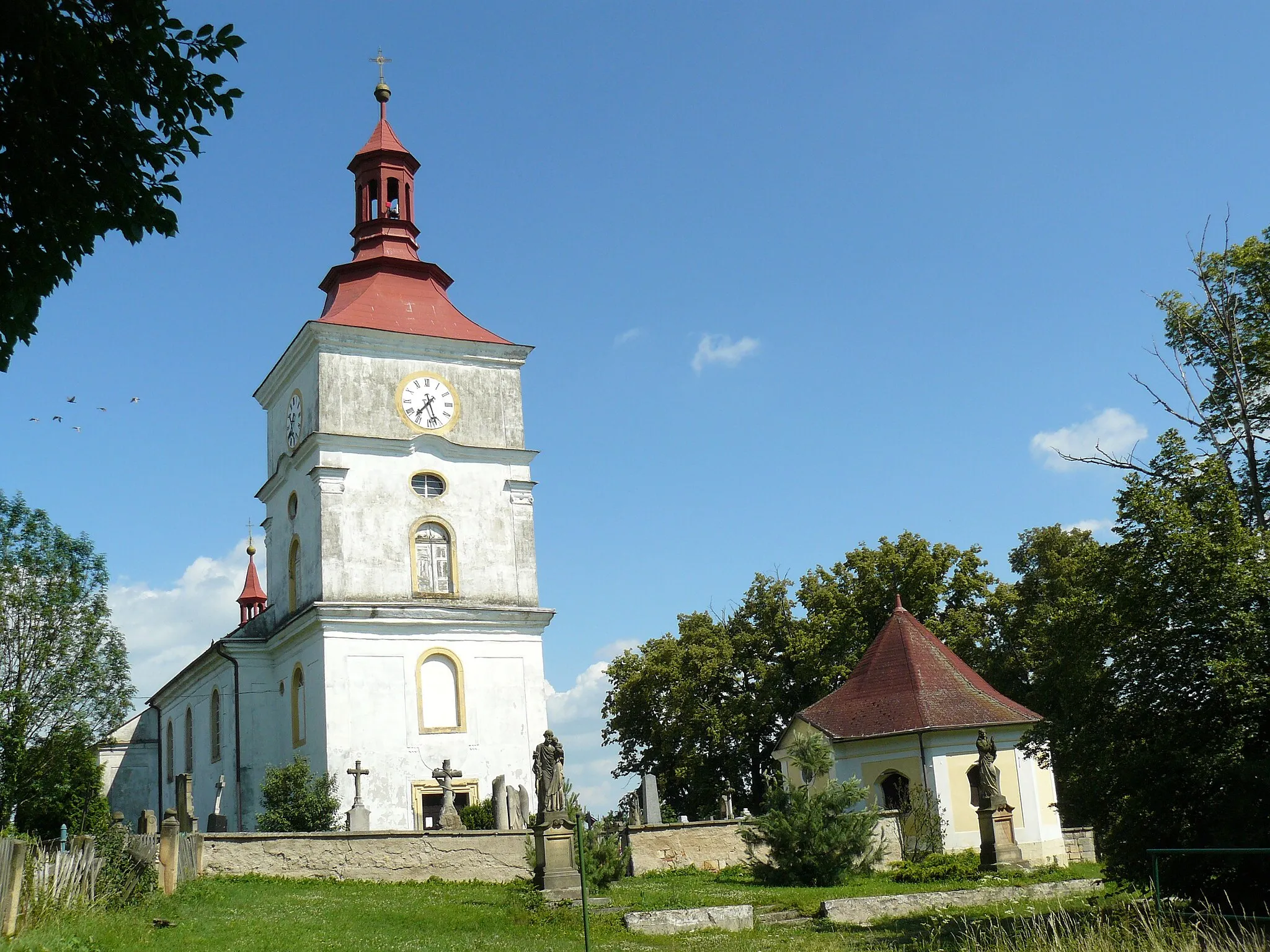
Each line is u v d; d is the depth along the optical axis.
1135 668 22.03
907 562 56.50
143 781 61.03
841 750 42.31
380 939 20.08
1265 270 29.86
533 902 25.16
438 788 40.50
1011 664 54.47
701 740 58.47
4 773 43.78
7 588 45.59
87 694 46.22
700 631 60.31
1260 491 27.33
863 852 31.53
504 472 44.62
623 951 20.30
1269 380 28.94
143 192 12.12
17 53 11.12
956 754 40.84
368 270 46.41
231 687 45.47
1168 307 30.78
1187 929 15.35
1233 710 20.78
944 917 24.42
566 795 28.20
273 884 27.03
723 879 32.16
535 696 42.75
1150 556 21.88
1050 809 41.47
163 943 18.03
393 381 43.81
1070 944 16.69
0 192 11.69
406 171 48.28
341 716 39.78
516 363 46.03
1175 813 21.03
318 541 41.56
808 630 56.97
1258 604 21.39
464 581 43.00
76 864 19.80
